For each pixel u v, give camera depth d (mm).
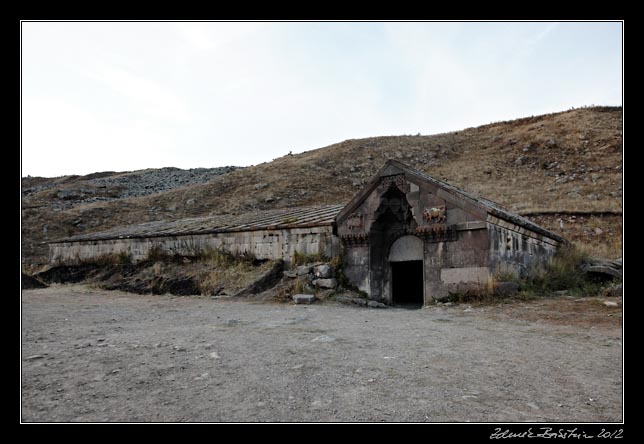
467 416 4617
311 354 7027
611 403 5027
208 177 62656
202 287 18422
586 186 37281
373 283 16000
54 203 47875
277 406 4871
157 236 23391
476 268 13641
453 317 10977
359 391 5332
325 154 60031
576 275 14547
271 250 18844
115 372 6090
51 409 4801
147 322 10539
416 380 5746
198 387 5500
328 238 17281
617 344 7660
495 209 14312
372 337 8414
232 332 8977
